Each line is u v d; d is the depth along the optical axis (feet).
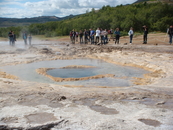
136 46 58.03
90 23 168.66
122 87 18.57
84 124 9.17
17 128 8.73
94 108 11.50
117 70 27.66
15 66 30.04
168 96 14.35
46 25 208.33
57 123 9.25
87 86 19.33
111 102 12.70
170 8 154.61
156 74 24.68
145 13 153.48
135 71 26.99
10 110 10.80
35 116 10.03
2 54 43.27
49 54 44.19
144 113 10.77
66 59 37.70
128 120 9.75
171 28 60.49
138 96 14.19
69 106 11.71
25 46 68.90
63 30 174.50
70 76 24.17
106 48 54.08
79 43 80.33
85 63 33.19
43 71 26.30
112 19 147.64
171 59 33.42
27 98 13.07
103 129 8.71
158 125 9.23
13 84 17.34
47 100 12.76
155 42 68.59
